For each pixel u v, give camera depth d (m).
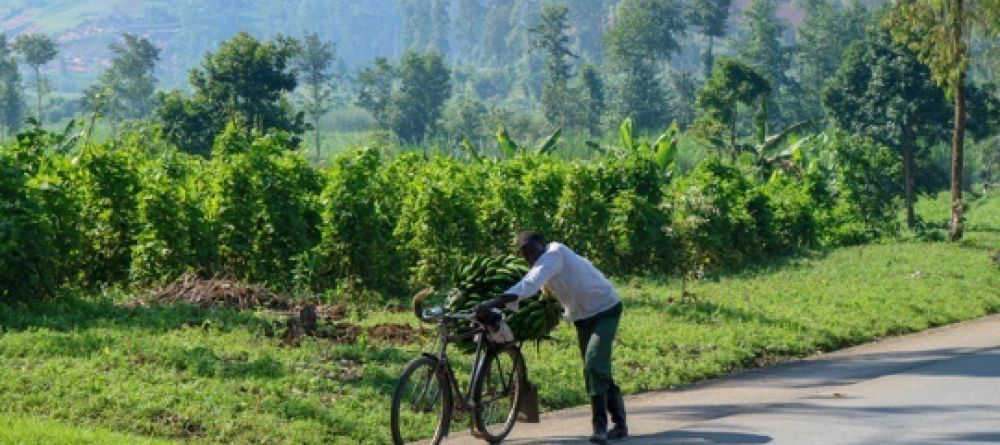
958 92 108.88
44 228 39.84
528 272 27.28
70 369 30.23
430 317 26.20
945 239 112.62
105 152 47.62
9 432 24.22
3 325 36.25
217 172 51.34
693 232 71.12
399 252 55.00
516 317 27.52
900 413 29.84
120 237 47.12
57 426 25.38
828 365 40.84
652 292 58.59
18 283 39.12
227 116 181.62
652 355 40.28
